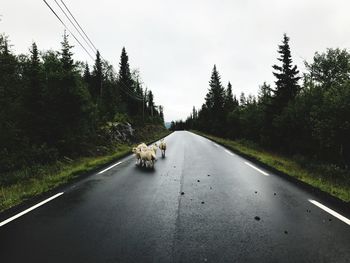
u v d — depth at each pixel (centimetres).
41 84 1648
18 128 1495
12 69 1611
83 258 385
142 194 754
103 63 5281
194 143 3031
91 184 916
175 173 1087
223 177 977
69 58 1759
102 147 2095
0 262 378
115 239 448
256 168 1170
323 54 3186
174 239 442
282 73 2595
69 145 1656
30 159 1329
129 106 6806
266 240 429
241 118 3438
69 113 1680
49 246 427
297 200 655
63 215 583
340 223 495
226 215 558
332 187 765
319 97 1850
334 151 1625
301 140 1978
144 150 1385
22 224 532
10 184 999
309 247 401
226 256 380
